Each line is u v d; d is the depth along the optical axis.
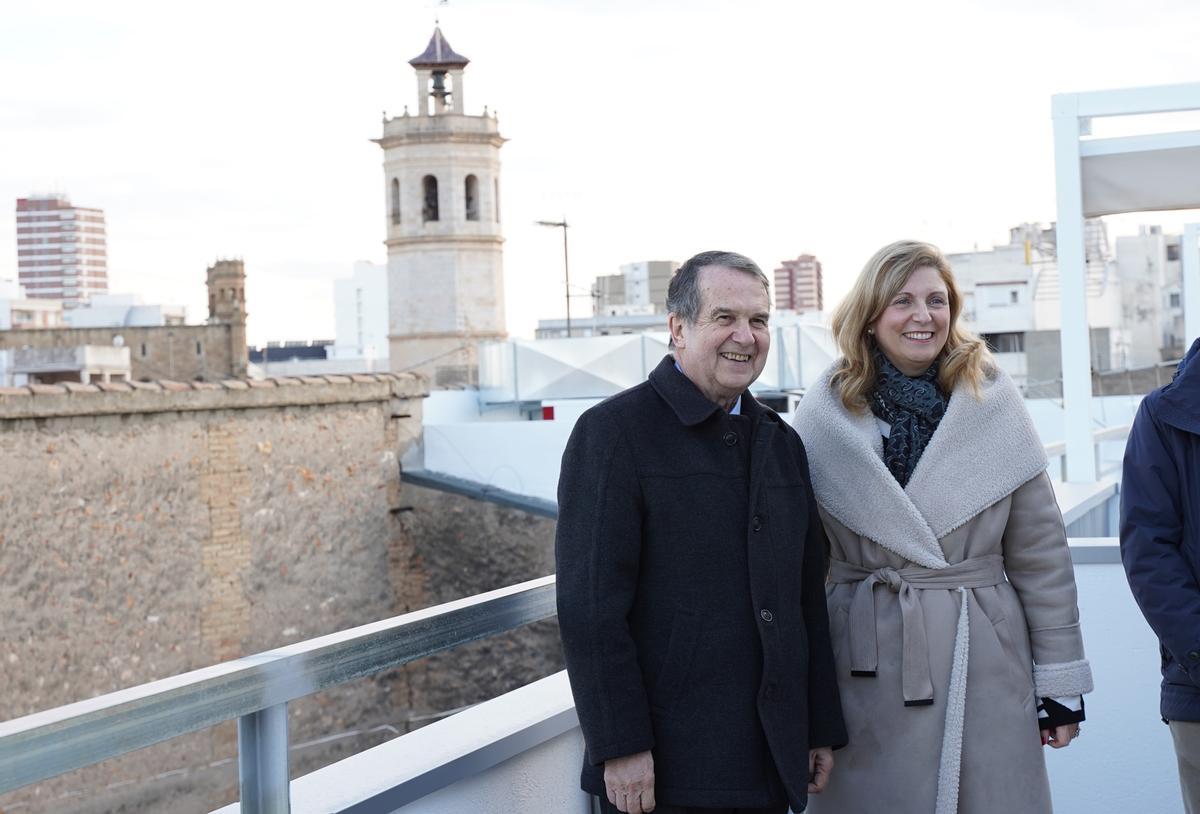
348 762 2.45
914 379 3.04
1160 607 2.75
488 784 2.64
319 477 19.06
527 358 32.53
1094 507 6.86
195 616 17.39
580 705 2.49
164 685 1.88
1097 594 4.01
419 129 58.59
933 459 2.96
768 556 2.62
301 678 2.14
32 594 15.70
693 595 2.57
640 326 61.41
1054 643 2.96
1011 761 2.89
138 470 16.86
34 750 1.65
